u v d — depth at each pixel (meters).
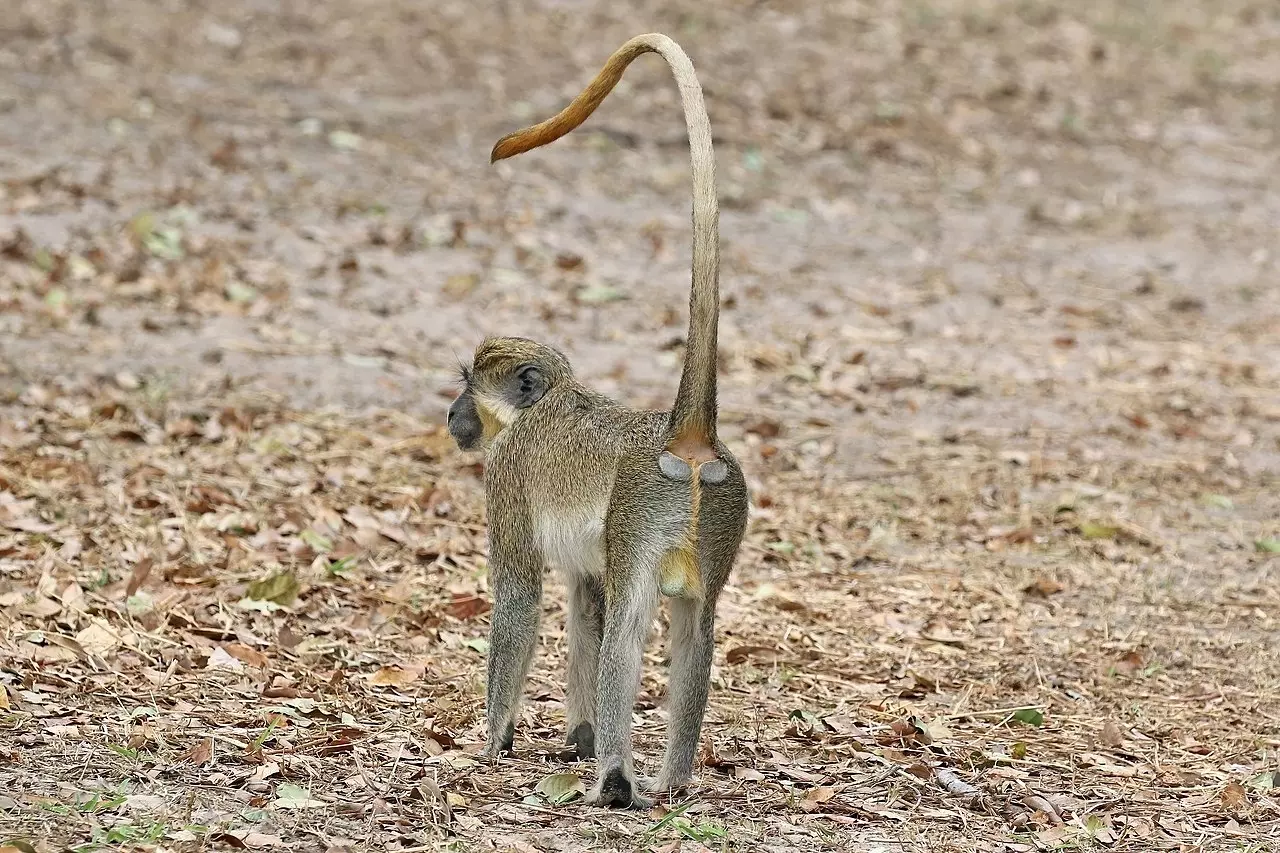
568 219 19.69
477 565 11.30
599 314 17.09
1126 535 12.67
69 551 10.57
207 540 11.06
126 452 12.48
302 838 7.10
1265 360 17.27
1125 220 21.55
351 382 14.56
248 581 10.45
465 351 15.77
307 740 8.28
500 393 8.49
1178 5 31.30
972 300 18.50
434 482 12.74
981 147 23.56
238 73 22.86
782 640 10.48
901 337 17.23
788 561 11.91
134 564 10.50
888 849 7.48
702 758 8.50
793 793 8.11
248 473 12.33
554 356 8.51
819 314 17.67
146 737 8.06
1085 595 11.55
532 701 9.43
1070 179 22.83
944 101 24.97
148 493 11.62
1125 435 14.99
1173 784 8.62
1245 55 28.88
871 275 19.06
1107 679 10.16
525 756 8.50
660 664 10.12
